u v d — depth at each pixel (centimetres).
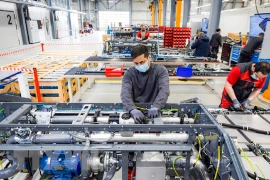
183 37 678
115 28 891
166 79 153
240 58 525
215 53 628
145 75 155
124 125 118
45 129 119
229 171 107
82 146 118
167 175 141
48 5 1280
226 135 112
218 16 591
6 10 963
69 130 119
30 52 909
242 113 188
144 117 132
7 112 157
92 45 1184
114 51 602
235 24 1083
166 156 134
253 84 217
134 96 163
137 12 2228
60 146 118
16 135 122
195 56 539
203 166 129
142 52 140
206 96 429
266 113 189
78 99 395
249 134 156
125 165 124
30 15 1151
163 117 145
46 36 1388
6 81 331
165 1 1273
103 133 125
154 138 125
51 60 496
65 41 1344
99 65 511
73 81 406
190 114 156
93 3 2247
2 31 945
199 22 1214
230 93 213
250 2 1338
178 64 455
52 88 348
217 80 516
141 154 129
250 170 124
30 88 344
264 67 186
